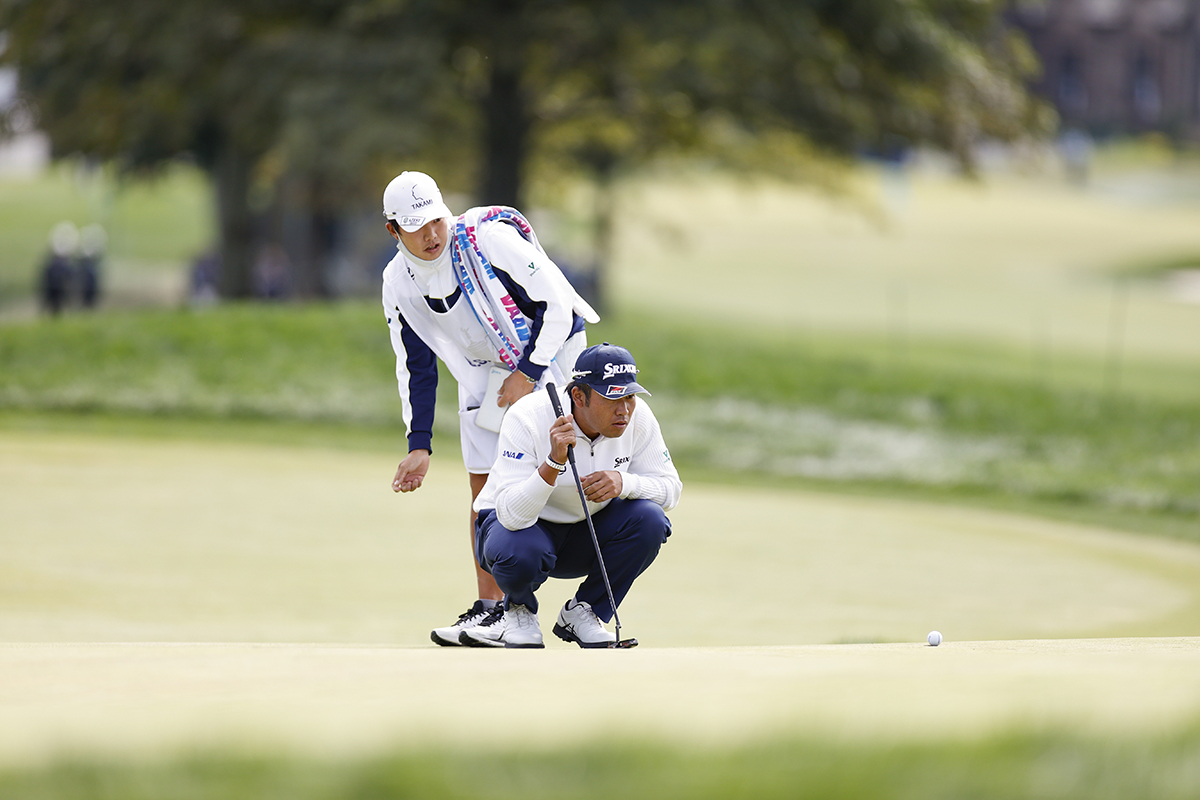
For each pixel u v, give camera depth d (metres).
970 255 195.12
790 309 146.38
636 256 190.38
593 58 78.25
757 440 54.22
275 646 14.48
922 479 48.22
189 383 56.69
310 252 121.19
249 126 78.25
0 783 6.57
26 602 22.64
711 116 80.44
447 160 93.81
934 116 78.94
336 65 70.62
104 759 6.95
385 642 20.11
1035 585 28.50
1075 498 45.62
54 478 37.09
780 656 12.12
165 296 132.62
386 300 17.77
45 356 59.62
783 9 71.00
